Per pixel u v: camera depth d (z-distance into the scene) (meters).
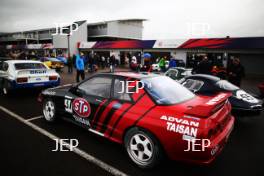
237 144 3.72
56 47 38.44
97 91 3.52
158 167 2.87
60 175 2.64
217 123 2.49
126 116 2.91
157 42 24.91
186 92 3.35
